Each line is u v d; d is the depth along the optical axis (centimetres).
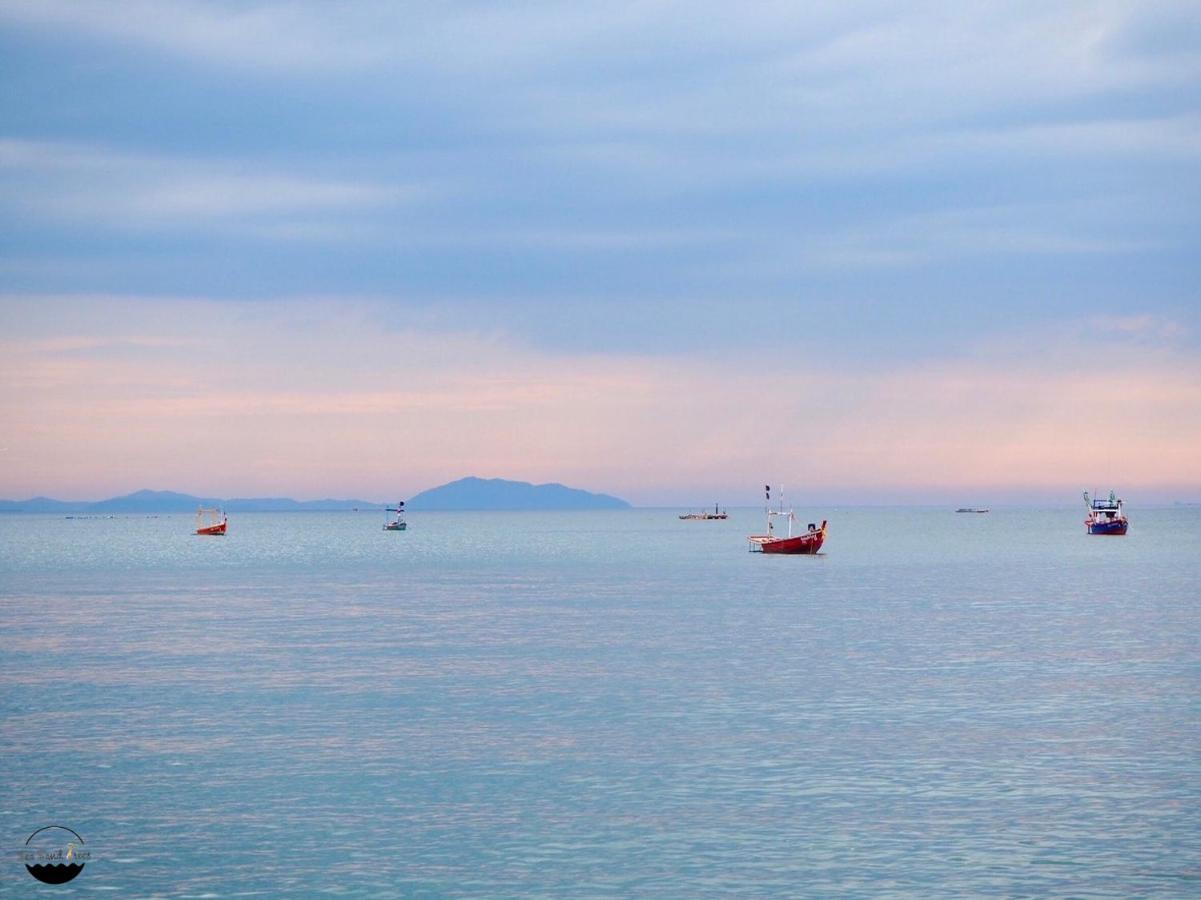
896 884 3047
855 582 13362
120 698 5612
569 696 5625
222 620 9312
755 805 3725
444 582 13712
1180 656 6888
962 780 3997
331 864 3216
